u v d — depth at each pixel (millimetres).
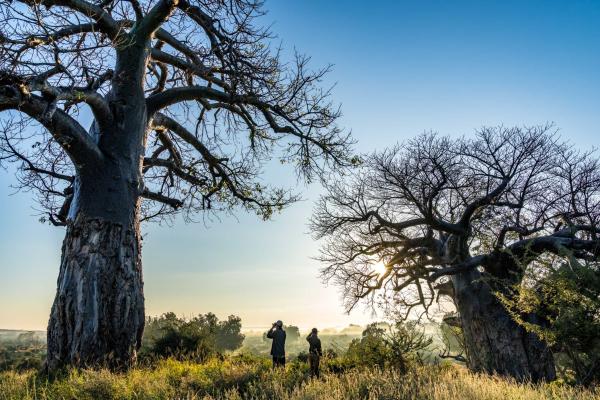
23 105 8039
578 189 17469
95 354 8273
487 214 17938
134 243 9617
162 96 11797
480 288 16125
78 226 9078
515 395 6203
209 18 11828
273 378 7660
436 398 5688
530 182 18016
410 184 17219
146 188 10656
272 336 10992
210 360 11922
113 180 9555
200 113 15953
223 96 12625
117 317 8758
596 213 17031
